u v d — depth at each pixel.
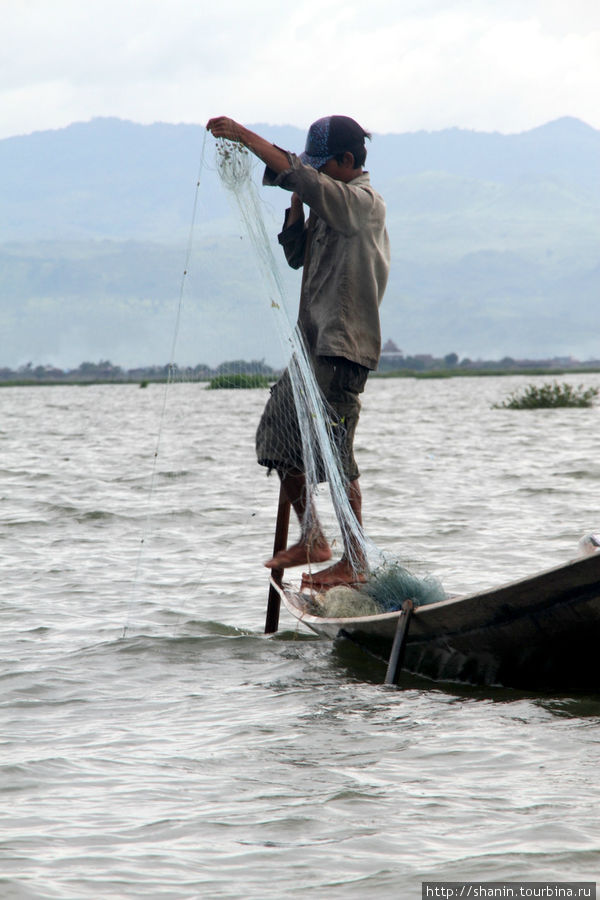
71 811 11.19
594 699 14.96
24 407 151.50
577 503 36.25
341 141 18.22
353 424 18.73
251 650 18.81
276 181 17.22
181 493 41.34
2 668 17.55
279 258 18.38
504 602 14.72
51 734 13.98
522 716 14.20
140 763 12.70
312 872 9.62
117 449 64.81
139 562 27.62
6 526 33.66
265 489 42.28
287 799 11.38
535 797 11.16
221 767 12.49
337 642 18.81
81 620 21.28
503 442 65.62
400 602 17.61
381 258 18.25
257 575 25.81
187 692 16.06
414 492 40.59
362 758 12.66
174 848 10.21
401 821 10.69
